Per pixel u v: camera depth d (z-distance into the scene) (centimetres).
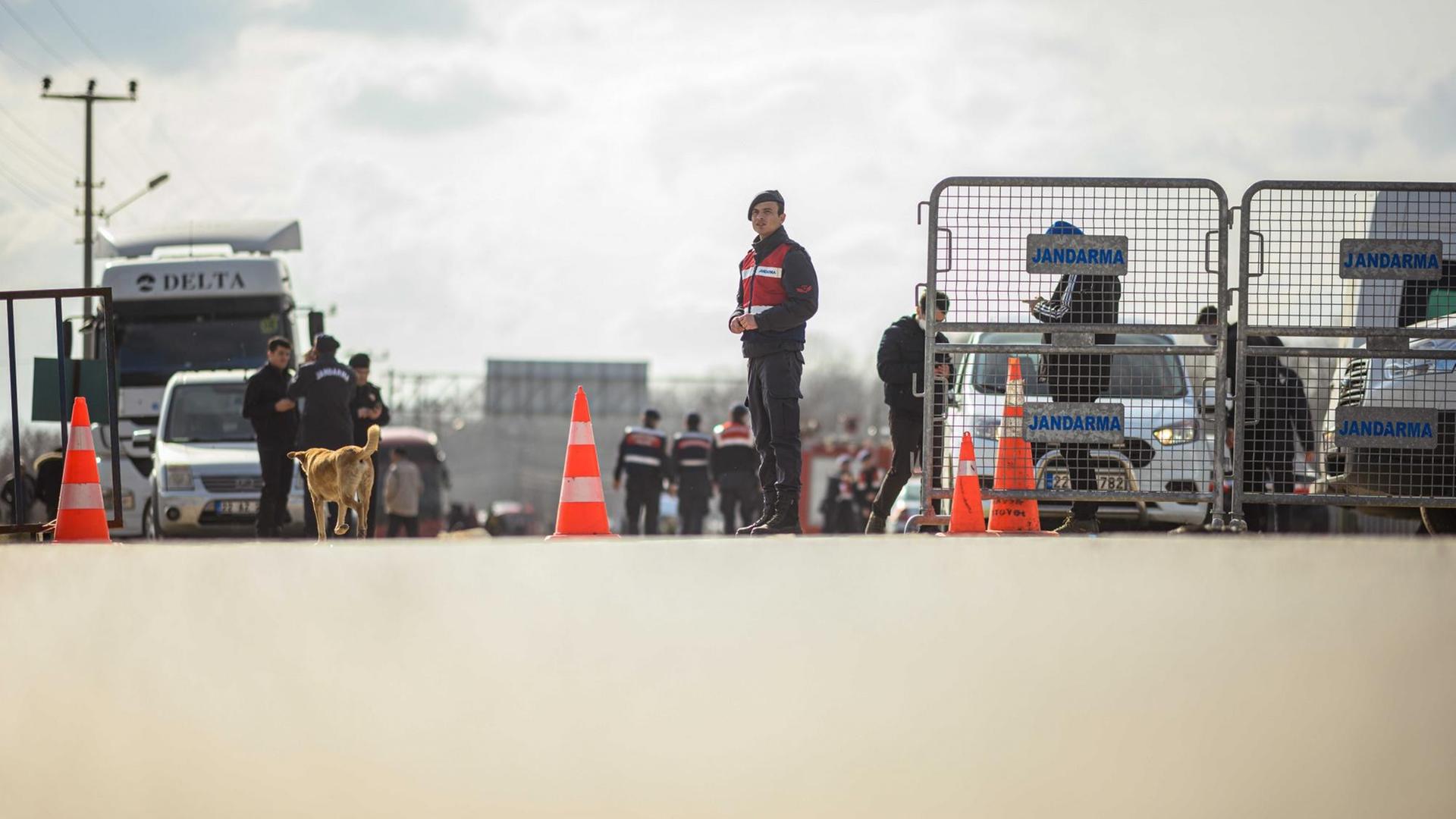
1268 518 2802
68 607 996
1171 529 2375
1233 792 792
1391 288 2098
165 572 1053
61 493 1877
